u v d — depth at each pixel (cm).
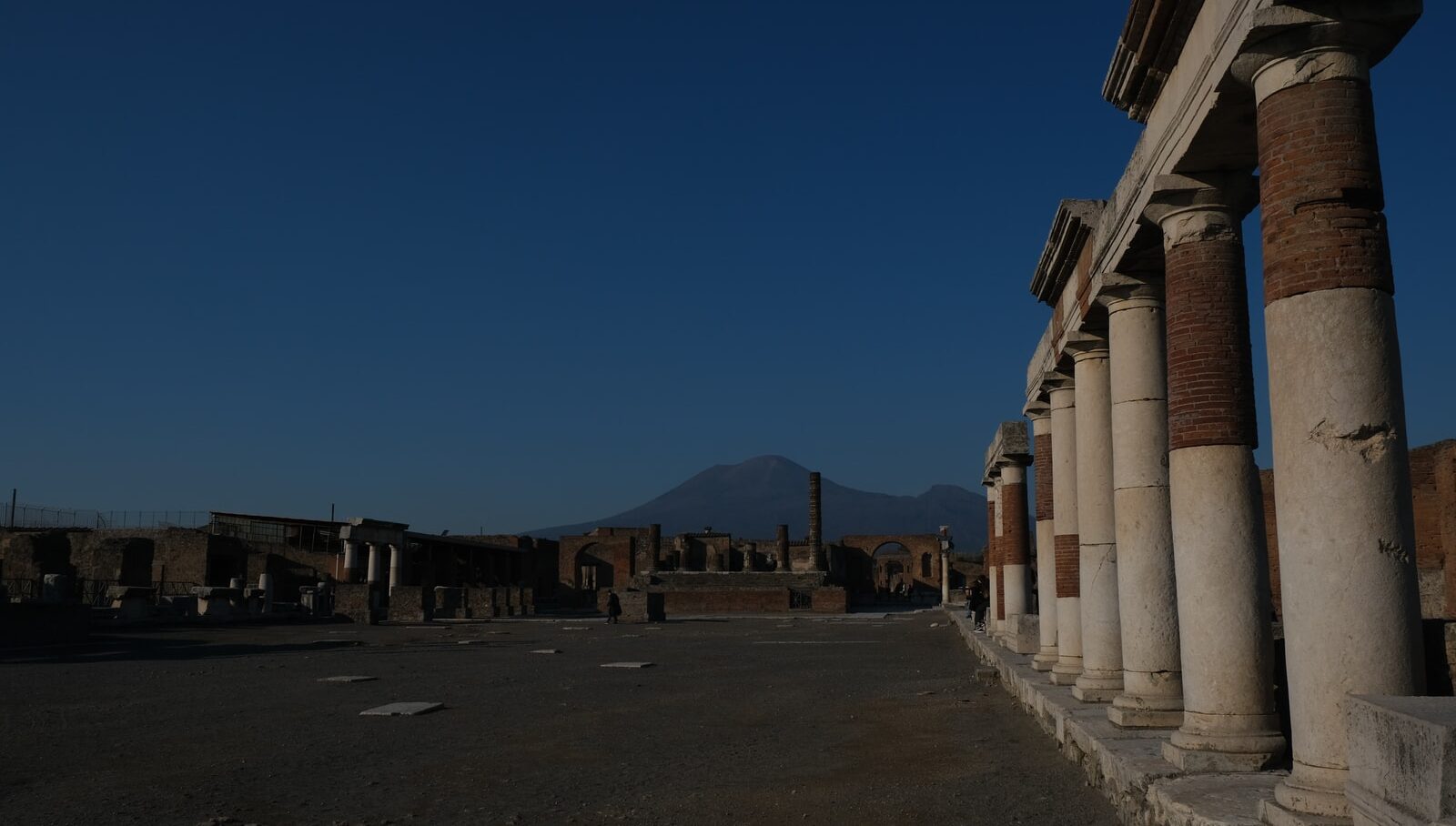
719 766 1237
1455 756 473
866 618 5794
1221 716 938
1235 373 984
